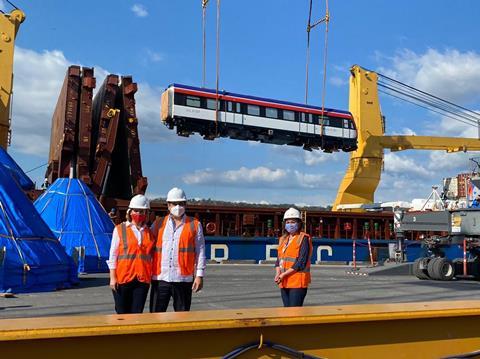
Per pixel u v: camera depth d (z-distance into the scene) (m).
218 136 29.30
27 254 12.88
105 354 2.95
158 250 6.07
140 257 6.00
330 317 3.48
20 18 22.88
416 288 15.09
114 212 22.95
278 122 30.12
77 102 23.38
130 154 23.73
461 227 18.67
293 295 6.66
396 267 20.73
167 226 6.10
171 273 5.95
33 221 13.88
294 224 6.82
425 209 25.42
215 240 26.64
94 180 22.97
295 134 30.62
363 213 30.77
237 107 29.28
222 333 3.25
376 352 3.66
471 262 18.92
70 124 22.91
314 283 16.30
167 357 3.10
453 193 24.91
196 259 6.12
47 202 19.00
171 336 3.11
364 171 31.44
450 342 3.91
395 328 3.74
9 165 15.06
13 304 10.59
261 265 25.72
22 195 14.25
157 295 6.00
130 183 23.88
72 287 14.00
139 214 6.09
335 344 3.56
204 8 29.80
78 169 22.78
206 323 3.15
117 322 3.03
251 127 29.53
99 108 25.28
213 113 28.53
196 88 28.48
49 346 2.82
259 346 3.31
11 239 12.88
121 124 24.77
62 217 18.47
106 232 18.97
